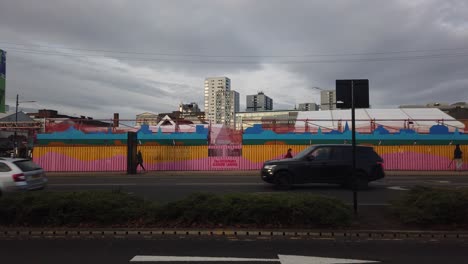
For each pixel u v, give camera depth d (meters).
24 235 7.87
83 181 20.38
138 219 8.45
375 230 7.97
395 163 30.14
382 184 17.98
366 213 9.58
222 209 8.27
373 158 15.84
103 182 19.55
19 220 8.31
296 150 30.55
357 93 9.11
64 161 30.66
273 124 32.28
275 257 6.38
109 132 31.78
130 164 27.16
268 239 7.57
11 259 6.25
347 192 14.50
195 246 7.07
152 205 8.75
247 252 6.67
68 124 32.31
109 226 8.27
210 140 31.55
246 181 19.64
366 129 31.95
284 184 15.34
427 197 8.80
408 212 8.45
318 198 8.66
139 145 30.88
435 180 20.61
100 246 7.07
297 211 8.16
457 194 8.66
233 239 7.57
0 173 12.45
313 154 15.69
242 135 31.17
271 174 15.38
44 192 9.33
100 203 8.48
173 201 8.63
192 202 8.55
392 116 38.19
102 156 30.69
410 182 19.17
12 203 8.43
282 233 7.82
